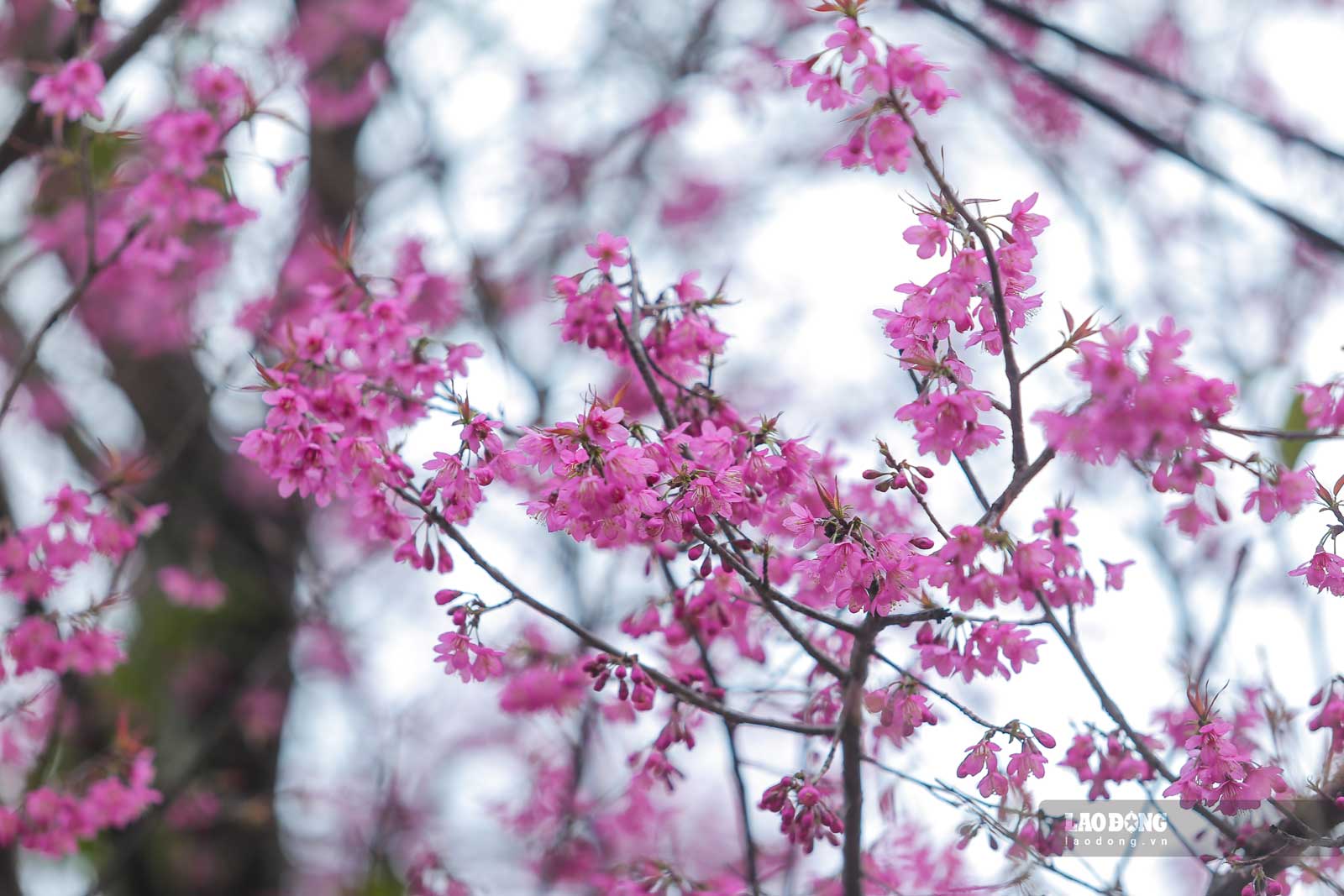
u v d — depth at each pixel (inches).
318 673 315.3
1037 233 102.1
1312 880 112.4
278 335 197.5
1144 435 82.4
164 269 149.9
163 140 140.2
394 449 118.8
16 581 140.4
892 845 150.7
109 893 256.8
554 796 217.2
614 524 101.0
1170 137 142.6
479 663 109.2
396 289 128.3
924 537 99.1
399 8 282.7
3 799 165.5
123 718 160.7
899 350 106.5
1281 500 98.7
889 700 106.7
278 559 282.8
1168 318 83.3
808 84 100.0
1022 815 114.0
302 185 285.6
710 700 115.0
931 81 96.7
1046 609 106.0
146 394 275.0
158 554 279.4
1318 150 134.5
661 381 123.3
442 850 198.2
